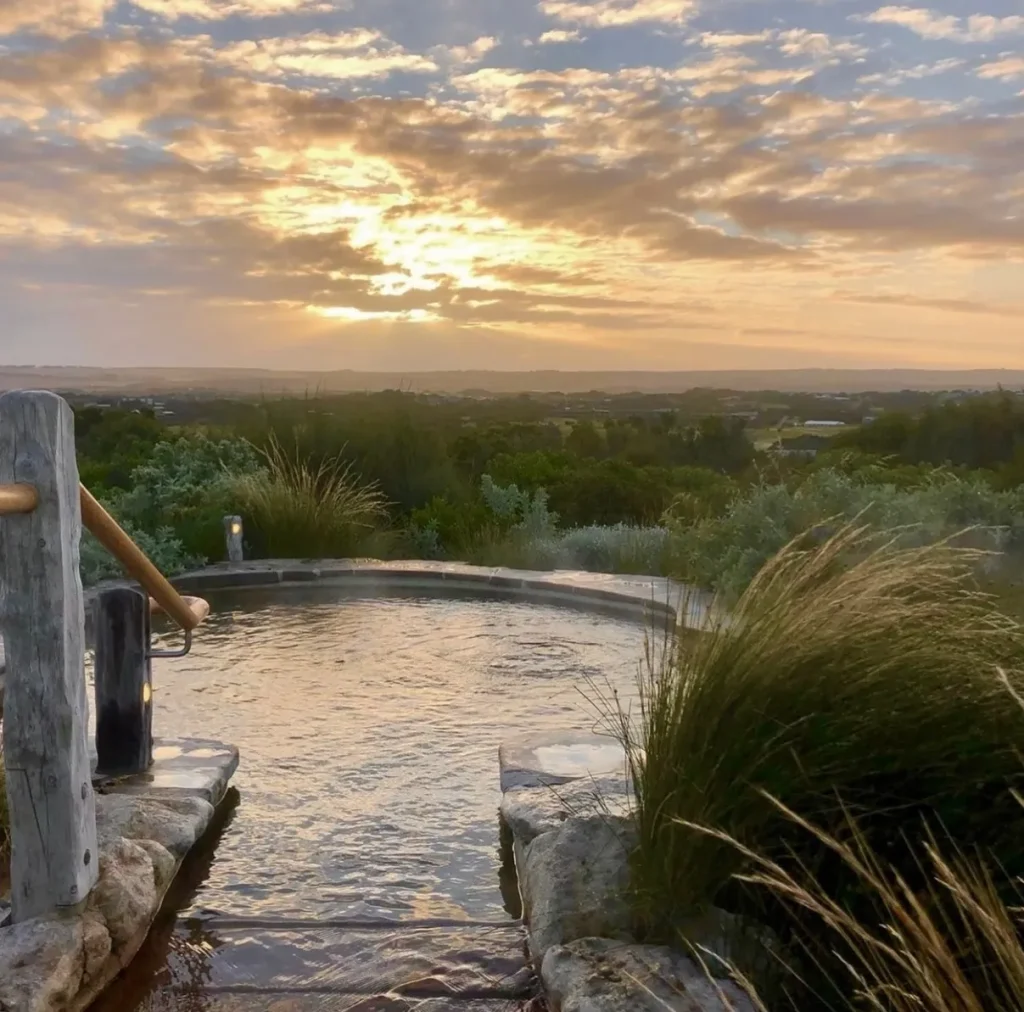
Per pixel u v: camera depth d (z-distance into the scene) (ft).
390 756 14.14
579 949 7.94
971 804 8.16
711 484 41.55
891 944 7.48
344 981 8.39
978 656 8.77
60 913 8.11
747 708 8.63
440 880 10.39
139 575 10.80
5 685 8.01
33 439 7.78
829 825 7.98
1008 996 6.14
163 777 12.10
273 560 29.73
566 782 11.98
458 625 23.11
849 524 10.69
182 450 35.47
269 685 17.78
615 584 25.71
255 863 10.71
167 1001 8.08
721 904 8.39
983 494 25.31
